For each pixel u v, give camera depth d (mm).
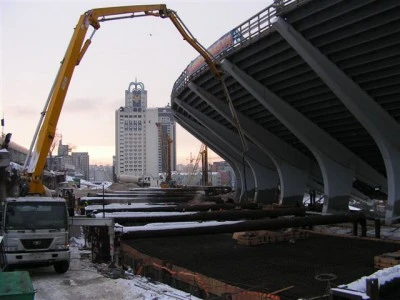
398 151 30516
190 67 41781
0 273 9445
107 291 13734
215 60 32875
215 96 42125
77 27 21375
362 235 27531
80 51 20922
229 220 26016
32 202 16375
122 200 46094
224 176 186625
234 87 37656
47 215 16281
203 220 25250
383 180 40812
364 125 29328
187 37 30266
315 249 23500
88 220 18344
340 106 32125
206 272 17859
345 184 38062
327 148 37031
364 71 26344
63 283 14930
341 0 21953
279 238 26562
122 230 19094
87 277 15906
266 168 56188
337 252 22375
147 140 160000
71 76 20281
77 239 26922
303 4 23656
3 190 27953
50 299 13008
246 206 34656
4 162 24891
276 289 14898
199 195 56500
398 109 29188
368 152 38594
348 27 23641
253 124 44000
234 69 32938
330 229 31250
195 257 21609
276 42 28062
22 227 15766
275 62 29938
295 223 24188
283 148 46031
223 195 71812
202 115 52594
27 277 9188
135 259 19750
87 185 104625
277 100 34469
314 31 25188
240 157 63406
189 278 15906
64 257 16172
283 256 21500
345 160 38094
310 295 13961
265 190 55844
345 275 16953
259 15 28375
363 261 19750
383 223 31250
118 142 159375
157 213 26422
